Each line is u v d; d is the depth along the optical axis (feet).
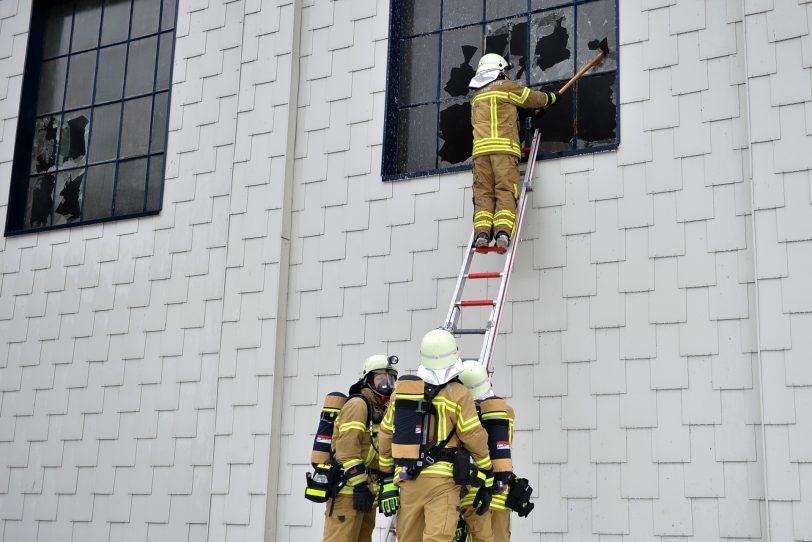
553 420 49.47
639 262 49.24
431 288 54.60
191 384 61.93
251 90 62.95
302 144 61.11
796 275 44.65
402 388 37.65
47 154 74.13
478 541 39.37
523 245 52.39
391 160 58.90
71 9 75.77
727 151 48.39
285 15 62.95
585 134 54.60
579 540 47.52
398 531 38.11
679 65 50.52
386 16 60.39
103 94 72.79
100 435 64.54
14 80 75.20
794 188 45.55
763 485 44.14
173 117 67.36
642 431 47.29
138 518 61.62
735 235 47.26
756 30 48.03
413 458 36.81
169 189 66.23
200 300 63.00
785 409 43.55
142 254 66.23
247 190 61.36
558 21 57.21
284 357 58.34
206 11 67.92
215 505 57.47
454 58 59.88
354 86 60.23
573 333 50.03
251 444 57.21
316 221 59.36
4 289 71.26
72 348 67.31
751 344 45.75
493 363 51.57
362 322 56.29
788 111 46.47
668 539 45.60
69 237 69.67
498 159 50.44
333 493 42.45
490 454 38.47
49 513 65.10
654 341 47.98
